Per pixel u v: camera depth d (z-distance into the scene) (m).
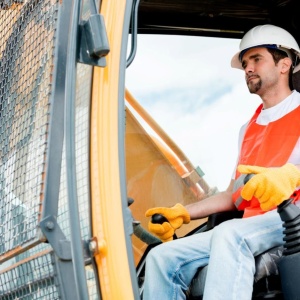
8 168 2.59
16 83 2.63
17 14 2.69
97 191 2.25
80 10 2.36
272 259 2.71
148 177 3.51
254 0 3.46
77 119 2.39
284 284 2.53
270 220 2.76
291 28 3.52
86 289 2.12
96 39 2.27
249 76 3.22
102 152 2.27
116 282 2.17
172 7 3.44
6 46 2.75
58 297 2.24
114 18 2.39
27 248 2.33
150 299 2.82
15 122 2.59
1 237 2.58
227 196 3.29
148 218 3.48
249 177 2.58
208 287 2.58
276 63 3.20
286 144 3.03
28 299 2.44
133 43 2.44
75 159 2.24
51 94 2.32
